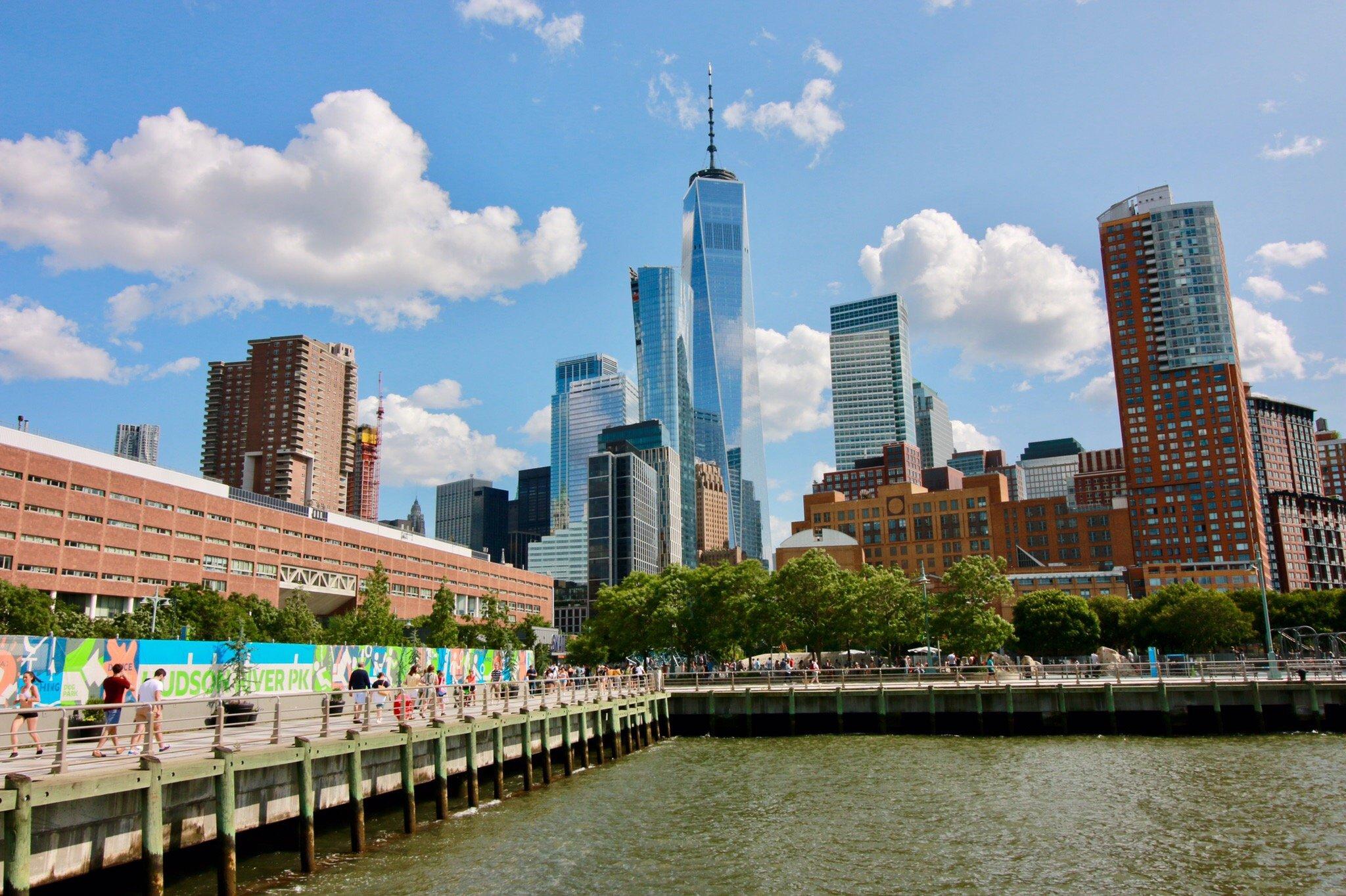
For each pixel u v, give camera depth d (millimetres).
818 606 96312
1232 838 33062
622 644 108812
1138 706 63438
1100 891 27156
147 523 125438
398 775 34625
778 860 30297
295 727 33875
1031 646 130250
